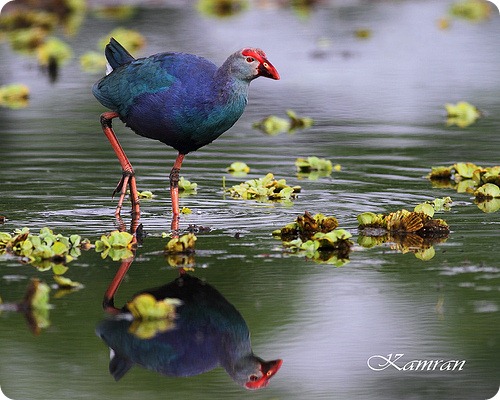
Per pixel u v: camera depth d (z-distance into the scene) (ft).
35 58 85.71
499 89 73.20
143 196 46.37
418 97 71.20
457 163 50.29
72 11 106.83
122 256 37.17
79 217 42.60
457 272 35.09
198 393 27.76
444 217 42.57
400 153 55.31
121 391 27.81
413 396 27.22
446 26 100.89
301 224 39.81
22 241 37.76
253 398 27.35
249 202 45.44
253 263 36.22
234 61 40.50
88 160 53.57
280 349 29.91
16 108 67.10
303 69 81.76
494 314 31.48
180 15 105.40
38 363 29.14
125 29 95.14
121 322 31.40
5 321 31.40
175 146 42.52
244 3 116.88
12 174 50.16
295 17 106.52
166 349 30.12
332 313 31.78
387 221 40.37
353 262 36.40
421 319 31.22
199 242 38.86
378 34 97.04
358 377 28.48
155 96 40.75
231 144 58.34
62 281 33.88
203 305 32.35
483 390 27.53
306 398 27.30
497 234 39.70
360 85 75.72
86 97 70.28
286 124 62.90
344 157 54.65
